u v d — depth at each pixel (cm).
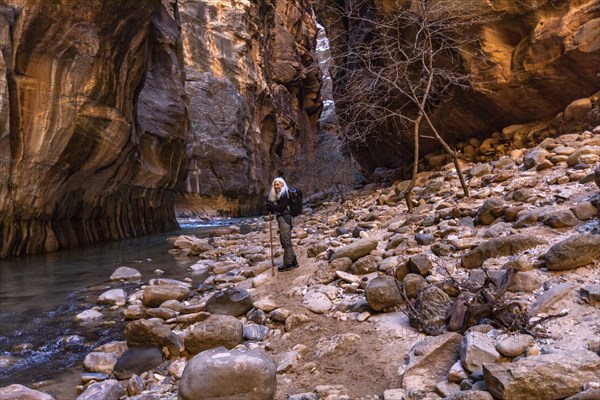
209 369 290
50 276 827
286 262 677
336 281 558
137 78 1363
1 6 962
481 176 1012
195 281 759
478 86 1220
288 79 4753
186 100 2033
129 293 685
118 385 354
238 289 534
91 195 1352
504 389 242
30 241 1116
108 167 1374
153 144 1720
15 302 640
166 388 353
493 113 1290
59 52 1062
